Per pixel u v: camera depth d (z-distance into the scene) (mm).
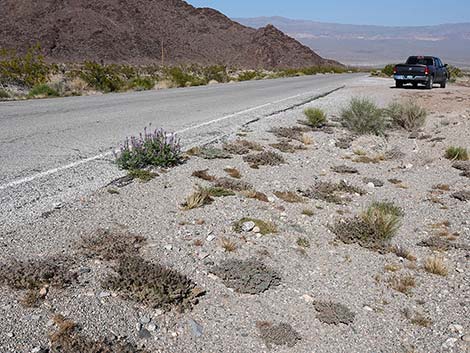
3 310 3672
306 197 7109
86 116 12477
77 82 23547
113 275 4340
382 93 22641
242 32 131375
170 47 112562
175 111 14148
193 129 11000
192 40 120312
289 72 54656
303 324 4109
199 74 46312
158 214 5809
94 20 105688
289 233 5762
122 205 5957
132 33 108500
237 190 6949
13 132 9844
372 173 8836
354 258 5379
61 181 6652
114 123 11453
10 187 6254
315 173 8398
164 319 3902
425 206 7246
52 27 99250
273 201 6699
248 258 5039
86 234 5047
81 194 6184
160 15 122438
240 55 121312
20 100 16625
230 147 9203
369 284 4871
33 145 8742
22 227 5074
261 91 22984
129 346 3518
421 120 12992
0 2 104062
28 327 3537
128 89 25250
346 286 4785
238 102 17250
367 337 4051
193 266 4727
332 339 3973
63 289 4031
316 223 6160
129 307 3945
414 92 23578
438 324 4312
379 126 12312
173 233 5355
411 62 28141
